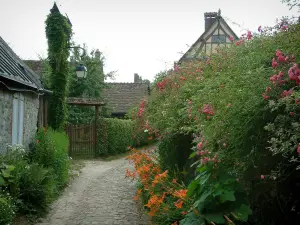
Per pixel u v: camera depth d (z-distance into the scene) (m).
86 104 15.88
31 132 9.73
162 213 4.32
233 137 2.84
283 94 2.39
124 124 18.19
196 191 3.06
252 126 2.77
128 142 18.59
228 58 4.36
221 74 3.95
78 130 16.16
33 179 6.46
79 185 9.23
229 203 2.79
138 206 6.71
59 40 12.22
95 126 16.36
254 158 2.87
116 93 25.08
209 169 2.92
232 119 2.85
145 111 7.32
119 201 7.35
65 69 12.57
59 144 9.70
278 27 3.27
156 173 5.28
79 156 16.06
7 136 7.39
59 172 8.62
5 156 6.70
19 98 8.34
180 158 5.65
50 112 12.37
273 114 2.66
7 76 6.63
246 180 3.01
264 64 3.13
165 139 5.89
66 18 12.43
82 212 6.48
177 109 5.24
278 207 2.92
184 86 5.24
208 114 3.37
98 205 7.02
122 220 5.94
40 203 6.39
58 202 7.28
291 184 2.80
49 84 12.40
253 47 3.72
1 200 5.01
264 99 2.59
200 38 15.52
